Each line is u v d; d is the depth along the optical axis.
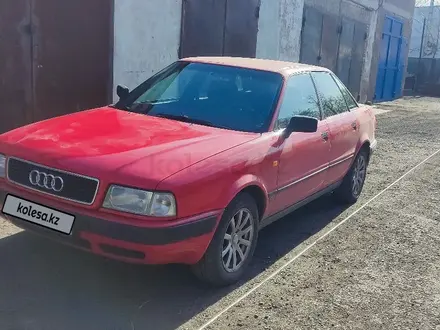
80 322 3.26
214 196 3.53
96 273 3.91
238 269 4.00
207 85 4.74
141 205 3.21
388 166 8.95
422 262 4.79
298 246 4.92
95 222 3.23
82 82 7.62
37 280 3.71
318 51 15.13
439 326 3.67
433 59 31.66
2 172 3.67
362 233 5.44
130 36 8.16
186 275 4.04
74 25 7.34
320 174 5.18
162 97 4.73
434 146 11.41
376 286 4.20
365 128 6.38
